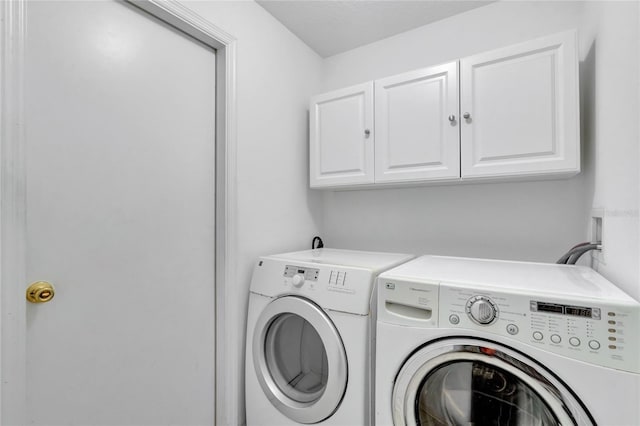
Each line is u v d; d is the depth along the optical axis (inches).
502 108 50.9
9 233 30.8
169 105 48.8
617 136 36.0
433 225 69.8
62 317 36.6
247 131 59.3
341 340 45.6
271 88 65.7
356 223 80.0
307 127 77.8
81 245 38.3
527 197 59.8
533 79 48.6
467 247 65.8
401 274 41.8
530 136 48.8
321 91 83.5
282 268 54.4
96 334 39.8
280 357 56.2
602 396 28.4
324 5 63.2
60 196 36.4
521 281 37.2
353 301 45.4
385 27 71.1
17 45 31.7
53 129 35.7
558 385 30.1
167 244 48.5
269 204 65.0
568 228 56.0
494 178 54.2
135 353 44.0
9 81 31.1
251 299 56.6
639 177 29.1
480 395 35.7
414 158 59.1
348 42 77.2
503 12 61.7
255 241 61.2
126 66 43.1
